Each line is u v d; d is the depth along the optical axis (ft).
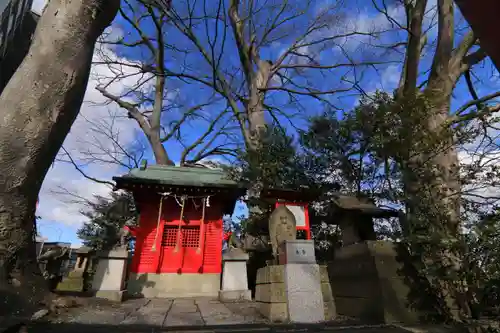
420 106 17.88
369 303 15.28
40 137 16.30
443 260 14.39
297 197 29.37
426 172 16.83
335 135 29.17
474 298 14.25
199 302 26.43
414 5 26.40
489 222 13.55
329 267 20.12
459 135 16.85
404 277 15.29
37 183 16.53
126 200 48.24
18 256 15.30
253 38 50.39
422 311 14.62
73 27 18.16
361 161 25.80
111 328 13.75
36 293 15.83
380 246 15.88
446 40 24.77
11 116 15.94
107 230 45.03
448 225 15.02
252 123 44.73
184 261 34.71
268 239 35.37
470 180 16.05
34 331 12.37
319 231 34.30
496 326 12.59
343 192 28.22
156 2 43.68
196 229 36.52
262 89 47.73
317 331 13.03
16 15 29.32
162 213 35.91
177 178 36.01
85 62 18.62
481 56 26.68
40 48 17.56
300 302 16.26
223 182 35.88
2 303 13.39
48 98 16.83
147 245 34.45
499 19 3.43
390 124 18.24
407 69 23.88
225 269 30.45
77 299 20.67
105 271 25.79
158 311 19.88
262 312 18.08
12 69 30.50
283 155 34.40
